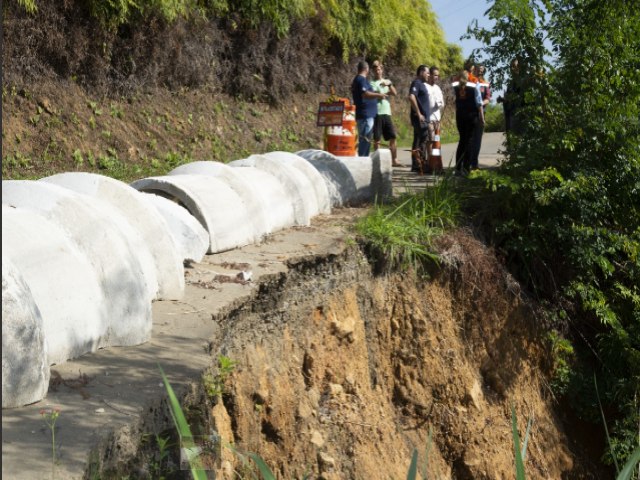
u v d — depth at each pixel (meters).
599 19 11.02
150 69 16.03
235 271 7.04
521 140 11.18
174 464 4.17
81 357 4.68
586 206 10.67
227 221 7.86
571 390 10.44
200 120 17.03
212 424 4.84
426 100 14.96
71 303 4.64
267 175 9.43
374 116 14.98
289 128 20.11
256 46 19.56
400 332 9.11
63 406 4.00
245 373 6.23
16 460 3.39
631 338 10.60
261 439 6.37
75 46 14.09
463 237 10.01
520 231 10.70
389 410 8.73
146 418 4.09
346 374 7.97
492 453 9.20
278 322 7.11
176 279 6.08
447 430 9.03
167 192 7.72
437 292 9.58
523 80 11.02
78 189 6.03
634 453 2.91
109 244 5.09
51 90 13.66
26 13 13.17
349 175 11.41
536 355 10.35
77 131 13.71
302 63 21.66
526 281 10.72
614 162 10.98
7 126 12.63
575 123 10.86
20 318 3.94
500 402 9.65
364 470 7.58
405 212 10.14
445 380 9.18
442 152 21.84
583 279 10.89
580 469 10.12
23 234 4.61
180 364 4.78
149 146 15.07
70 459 3.45
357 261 8.68
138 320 5.05
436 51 32.81
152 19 15.77
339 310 8.18
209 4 18.14
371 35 25.47
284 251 7.94
